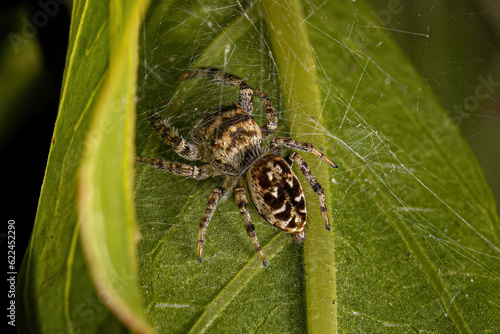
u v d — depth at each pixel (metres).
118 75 0.05
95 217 0.05
